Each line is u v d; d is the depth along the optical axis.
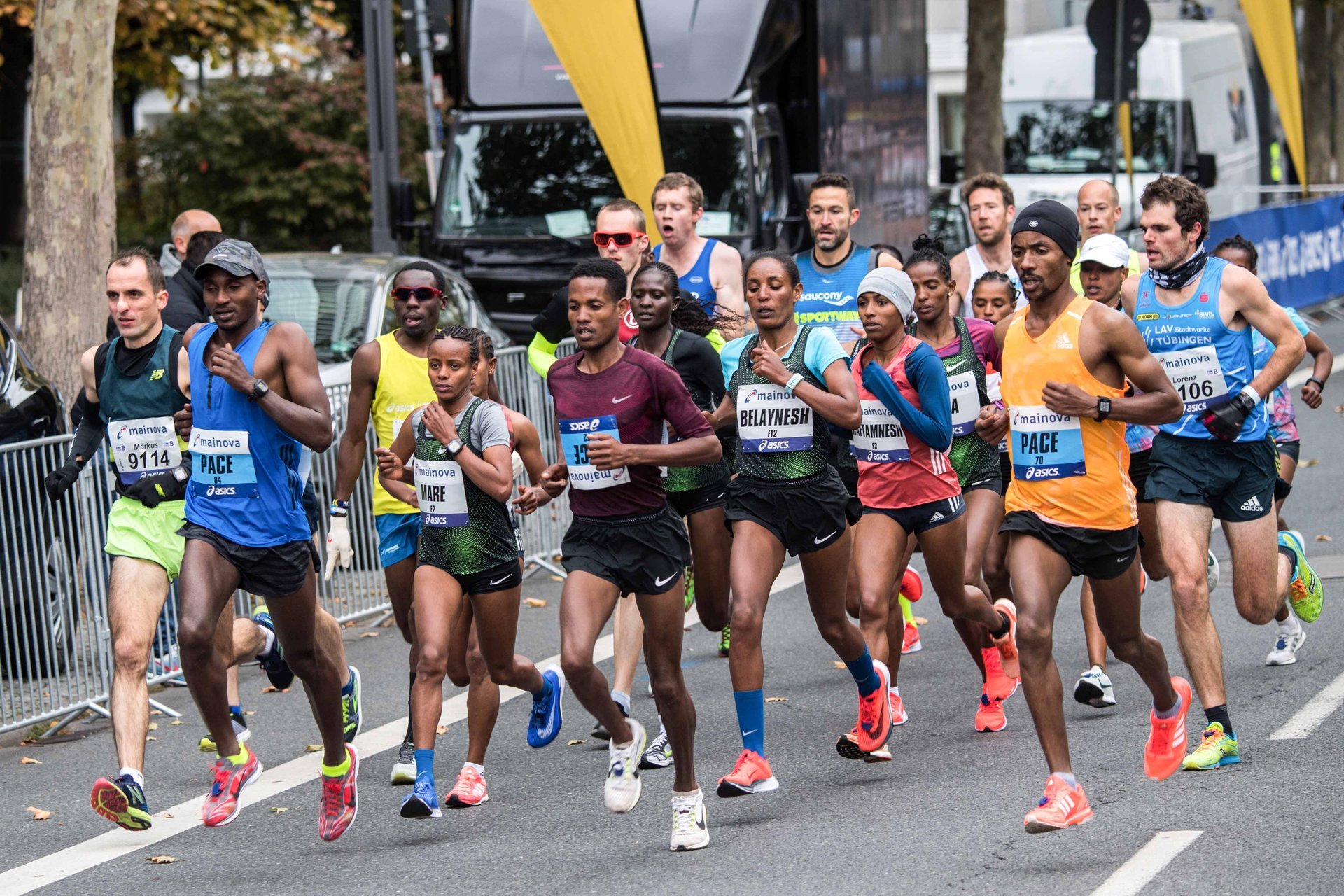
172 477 18.00
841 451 22.19
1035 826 15.16
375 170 50.50
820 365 17.14
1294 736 19.19
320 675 16.88
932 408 18.44
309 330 32.69
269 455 16.66
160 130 74.50
